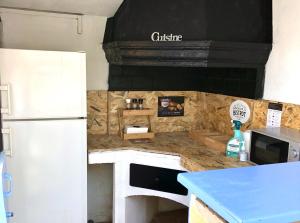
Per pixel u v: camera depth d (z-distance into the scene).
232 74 2.61
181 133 3.10
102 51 2.84
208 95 2.99
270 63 2.27
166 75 3.04
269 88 2.28
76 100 2.30
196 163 2.09
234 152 2.25
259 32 2.23
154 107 3.05
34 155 2.27
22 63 2.15
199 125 3.18
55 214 2.38
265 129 2.04
